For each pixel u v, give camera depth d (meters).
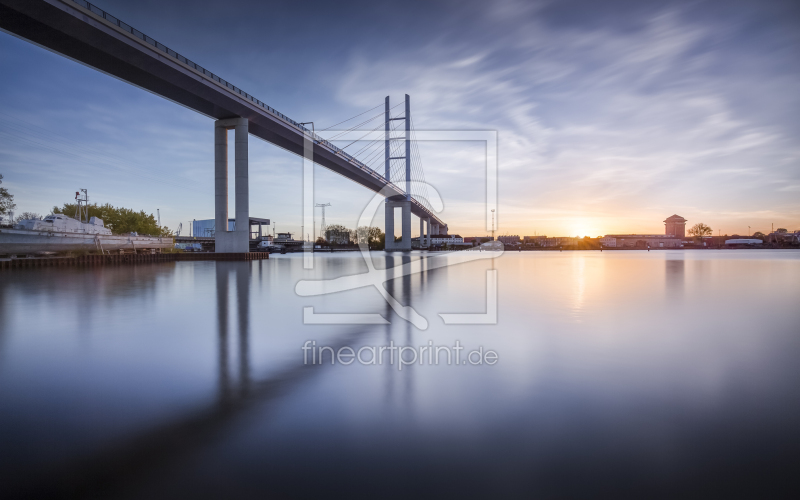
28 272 25.77
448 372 5.69
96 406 4.55
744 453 3.49
